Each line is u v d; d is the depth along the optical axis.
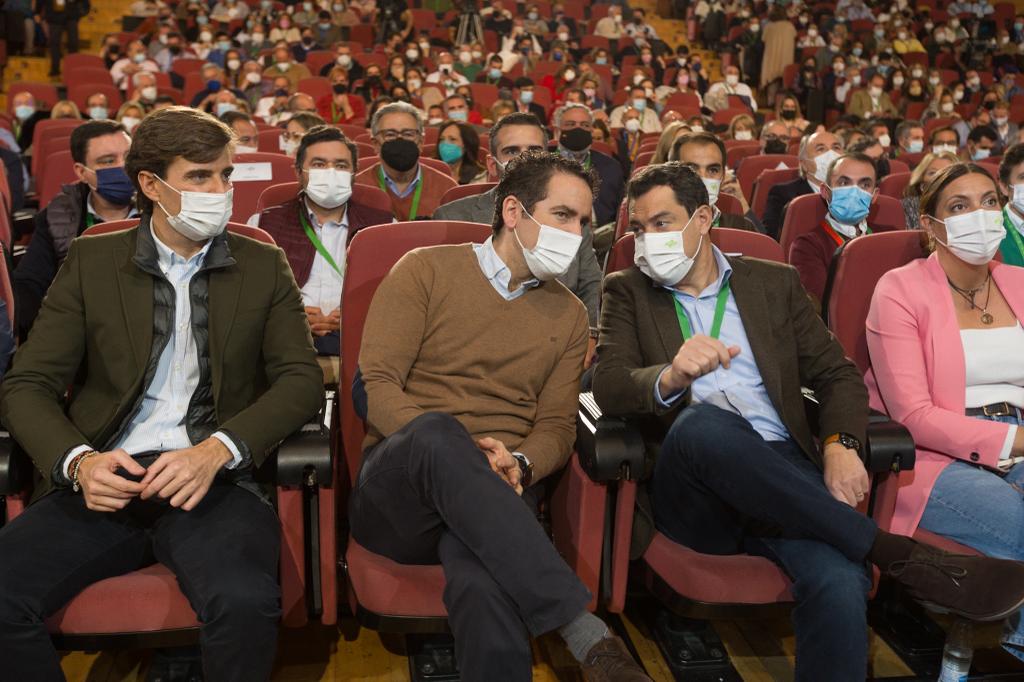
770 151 6.11
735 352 1.68
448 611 1.45
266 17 11.59
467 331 1.78
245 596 1.44
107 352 1.68
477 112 9.00
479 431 1.77
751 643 2.05
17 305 2.16
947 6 14.23
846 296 2.15
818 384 1.92
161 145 1.63
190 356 1.72
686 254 1.88
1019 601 1.52
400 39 11.44
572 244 1.73
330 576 1.66
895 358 2.01
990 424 1.87
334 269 2.67
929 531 1.87
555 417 1.79
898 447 1.76
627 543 1.76
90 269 1.69
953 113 10.74
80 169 2.58
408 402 1.67
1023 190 2.51
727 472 1.62
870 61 12.61
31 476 1.65
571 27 13.04
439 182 3.52
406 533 1.56
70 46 11.08
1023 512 1.75
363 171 3.47
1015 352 2.01
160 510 1.62
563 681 1.86
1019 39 13.91
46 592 1.43
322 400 1.75
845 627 1.54
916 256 2.17
